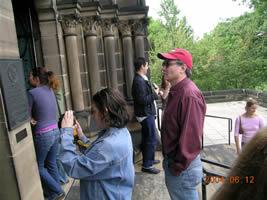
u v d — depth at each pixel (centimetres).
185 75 227
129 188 183
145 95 428
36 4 467
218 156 533
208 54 2208
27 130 267
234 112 1229
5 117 231
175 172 223
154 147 448
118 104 178
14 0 467
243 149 70
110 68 595
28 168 262
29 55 483
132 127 539
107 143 171
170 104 226
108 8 568
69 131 187
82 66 552
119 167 174
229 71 2105
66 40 517
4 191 240
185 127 215
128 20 604
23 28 476
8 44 249
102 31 584
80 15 537
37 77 339
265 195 61
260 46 2019
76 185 399
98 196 177
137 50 617
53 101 345
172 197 236
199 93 223
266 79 2020
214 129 855
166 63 229
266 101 1273
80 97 537
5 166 237
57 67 494
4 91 229
